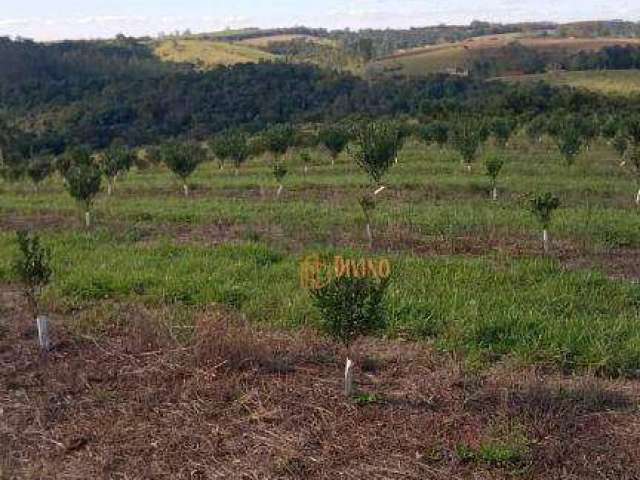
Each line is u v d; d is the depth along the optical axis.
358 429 6.59
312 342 8.71
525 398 7.12
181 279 11.52
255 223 17.70
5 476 5.88
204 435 6.50
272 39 187.88
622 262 13.23
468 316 9.38
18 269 9.12
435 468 5.95
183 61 123.94
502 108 55.34
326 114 69.38
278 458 6.09
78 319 9.77
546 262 12.40
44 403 7.17
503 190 22.19
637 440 6.36
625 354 8.10
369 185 23.75
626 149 28.20
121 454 6.20
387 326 9.09
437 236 15.45
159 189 25.89
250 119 70.44
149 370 7.91
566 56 107.50
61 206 21.56
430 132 36.88
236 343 8.10
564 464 5.95
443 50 129.62
